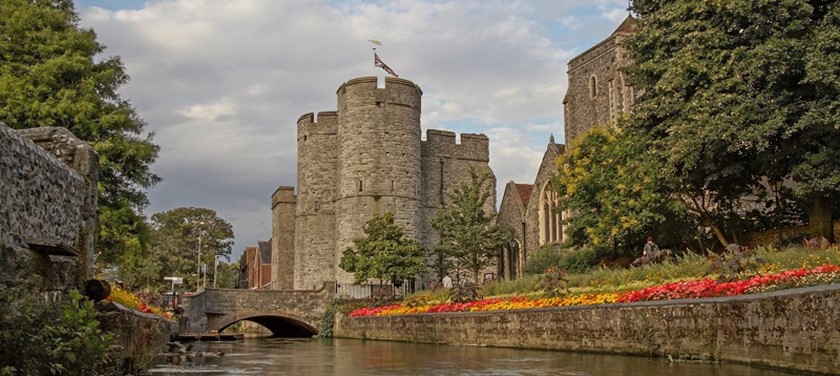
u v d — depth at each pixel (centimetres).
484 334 2183
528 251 5141
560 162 3538
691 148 2259
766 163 2320
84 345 763
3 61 2995
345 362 1636
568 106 5584
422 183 6141
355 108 5600
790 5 2134
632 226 2848
